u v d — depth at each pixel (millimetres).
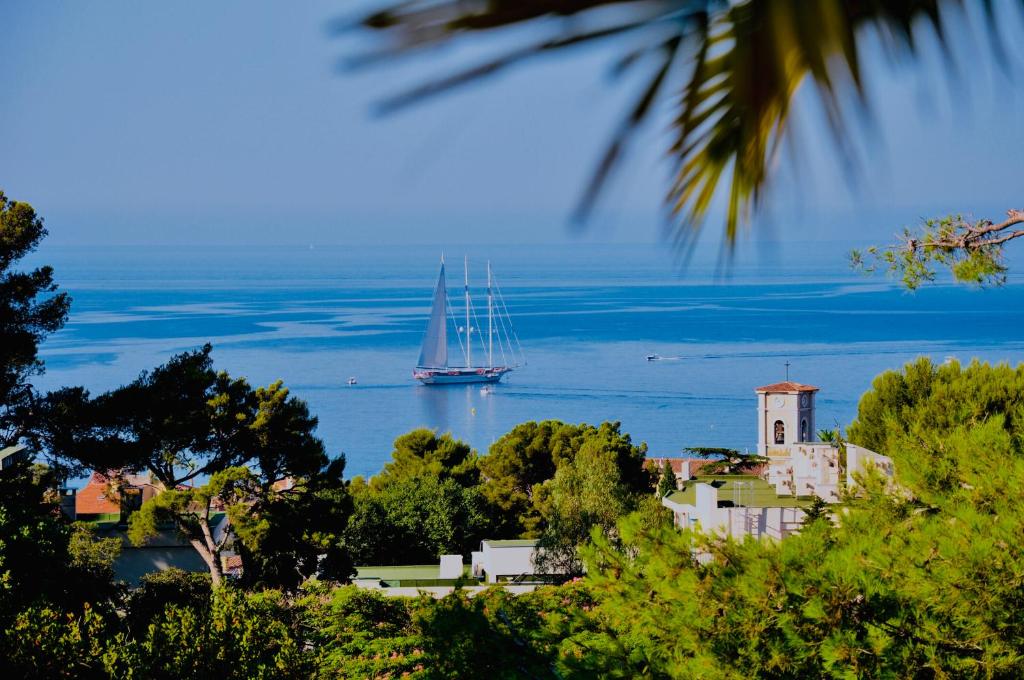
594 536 43031
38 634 65125
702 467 136250
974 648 36000
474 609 43781
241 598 73750
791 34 4016
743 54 4035
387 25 3566
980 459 43656
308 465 148000
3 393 129375
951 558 36688
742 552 40188
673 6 3932
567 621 43000
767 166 4090
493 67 3668
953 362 131250
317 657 77188
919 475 44562
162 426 135125
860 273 63125
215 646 68812
